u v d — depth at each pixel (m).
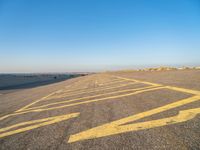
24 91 21.42
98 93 11.42
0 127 5.42
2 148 3.72
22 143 3.88
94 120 5.18
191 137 3.40
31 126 5.17
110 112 6.00
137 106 6.48
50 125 5.07
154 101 7.05
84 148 3.35
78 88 17.08
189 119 4.41
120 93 10.41
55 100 10.39
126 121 4.77
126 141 3.49
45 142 3.81
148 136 3.63
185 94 7.92
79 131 4.31
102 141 3.59
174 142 3.27
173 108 5.61
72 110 6.90
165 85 12.04
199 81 12.78
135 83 15.96
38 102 10.36
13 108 9.10
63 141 3.78
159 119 4.64
